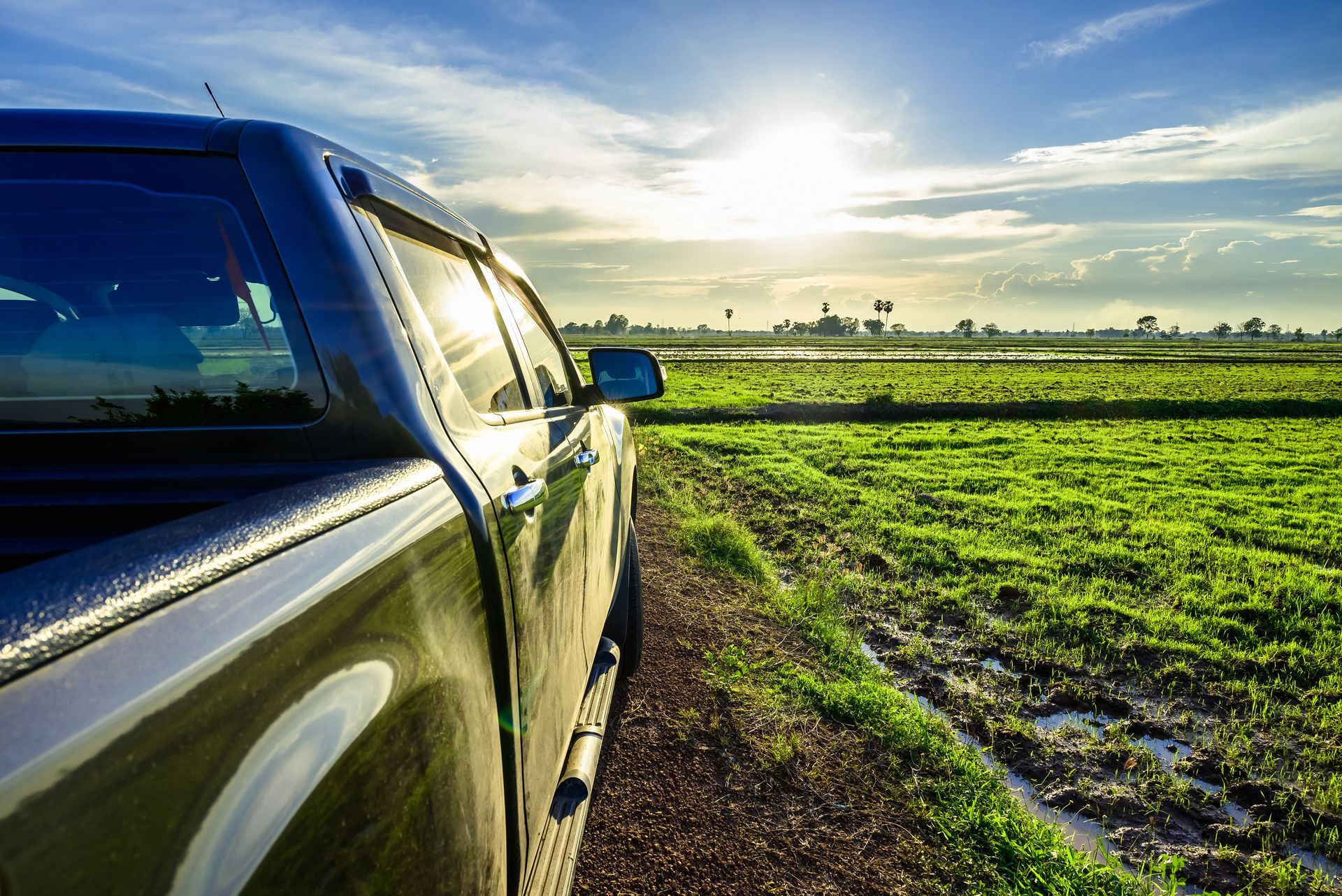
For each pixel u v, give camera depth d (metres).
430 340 1.28
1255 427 20.28
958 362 61.53
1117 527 8.20
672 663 3.86
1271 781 3.32
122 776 0.44
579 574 1.93
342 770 0.68
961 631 5.11
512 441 1.45
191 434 1.07
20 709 0.39
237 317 1.10
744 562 5.90
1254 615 5.54
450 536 0.99
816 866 2.41
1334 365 58.16
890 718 3.36
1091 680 4.39
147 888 0.45
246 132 1.18
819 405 21.98
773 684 3.71
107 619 0.49
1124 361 62.97
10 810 0.35
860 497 9.48
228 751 0.54
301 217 1.13
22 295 1.12
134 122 1.17
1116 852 2.78
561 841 1.49
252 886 0.54
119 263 1.13
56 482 1.01
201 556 0.61
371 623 0.76
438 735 0.89
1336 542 7.84
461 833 0.94
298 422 1.08
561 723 1.65
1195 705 4.12
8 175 1.14
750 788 2.80
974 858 2.50
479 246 1.87
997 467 12.66
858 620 5.24
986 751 3.50
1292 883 2.61
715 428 17.75
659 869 2.32
